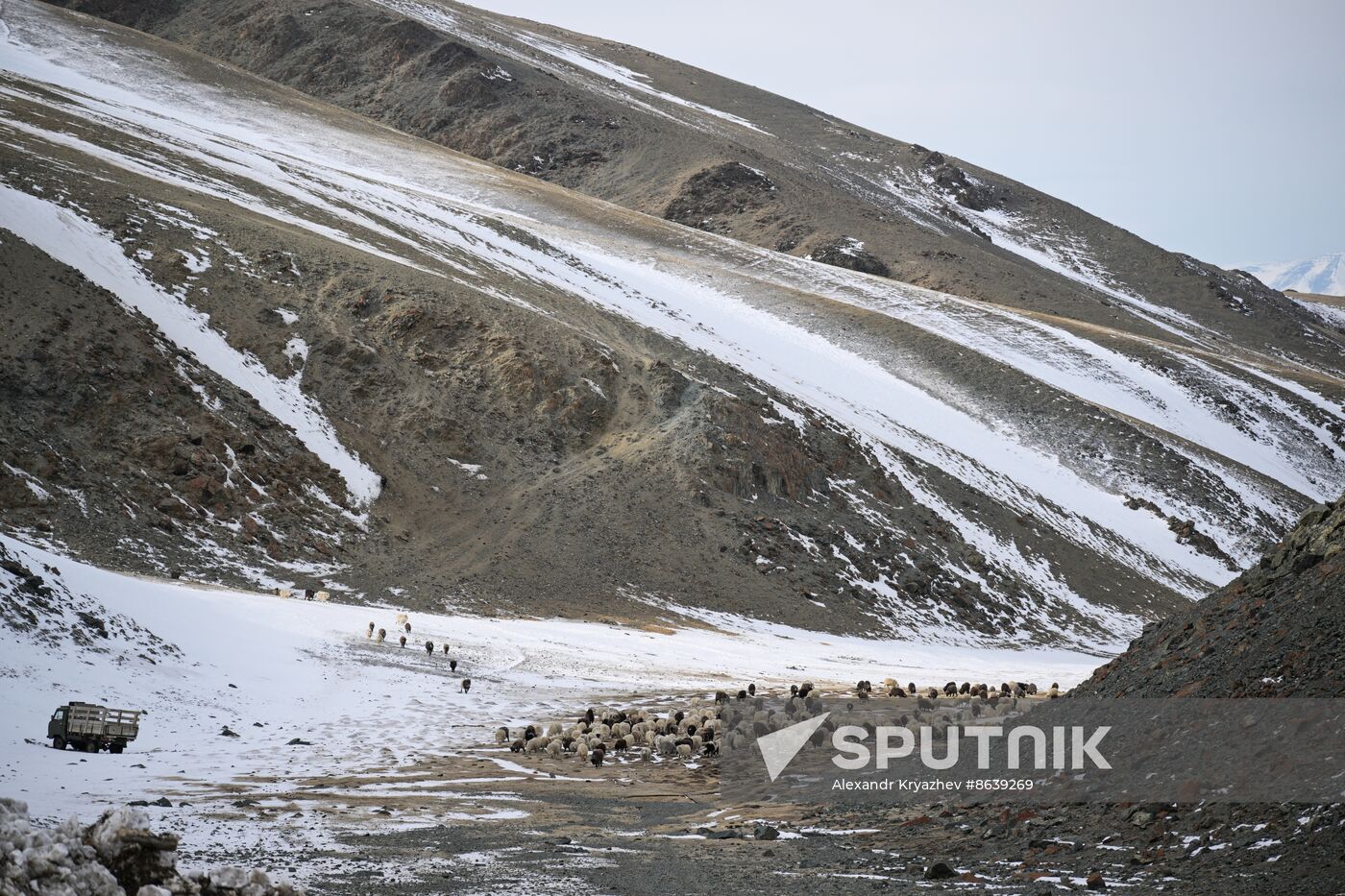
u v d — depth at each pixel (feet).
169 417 187.21
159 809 52.49
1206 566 288.71
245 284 233.76
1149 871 36.83
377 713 97.60
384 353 233.14
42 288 195.83
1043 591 246.47
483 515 205.98
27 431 170.30
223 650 107.04
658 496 220.23
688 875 40.55
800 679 142.41
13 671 79.66
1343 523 52.08
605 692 119.85
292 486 191.42
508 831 50.83
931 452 287.48
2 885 20.02
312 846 45.19
